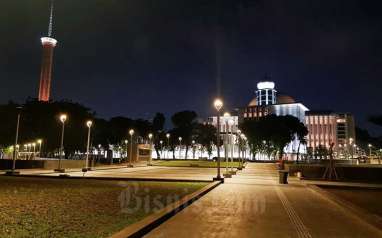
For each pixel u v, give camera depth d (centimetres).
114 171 4709
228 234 989
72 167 5184
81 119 6894
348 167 3819
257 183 2897
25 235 892
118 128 9500
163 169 5491
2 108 6091
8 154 7069
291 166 4062
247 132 10750
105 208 1358
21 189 2064
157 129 11725
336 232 1043
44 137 6444
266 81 19362
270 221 1195
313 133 17388
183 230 1027
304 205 1612
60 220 1098
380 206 1709
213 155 14112
